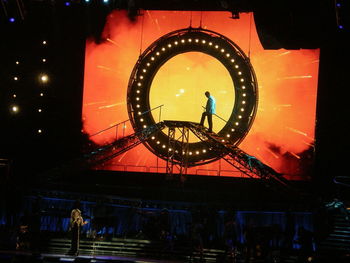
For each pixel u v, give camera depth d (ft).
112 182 94.07
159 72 99.71
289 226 71.87
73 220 69.41
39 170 98.94
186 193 87.25
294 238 78.02
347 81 91.76
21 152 99.45
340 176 84.89
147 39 98.63
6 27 99.40
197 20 97.45
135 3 92.94
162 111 99.66
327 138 91.91
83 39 99.76
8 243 74.43
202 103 99.04
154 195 87.92
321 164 91.71
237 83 94.89
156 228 76.38
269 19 76.28
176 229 83.05
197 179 91.25
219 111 98.27
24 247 73.36
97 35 99.71
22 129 99.71
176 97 99.45
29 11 98.73
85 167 91.76
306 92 93.40
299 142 93.04
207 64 98.68
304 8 74.43
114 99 99.09
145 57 97.50
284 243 71.77
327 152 91.71
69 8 99.45
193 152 94.48
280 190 79.87
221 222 79.66
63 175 91.09
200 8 92.43
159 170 95.91
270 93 94.73
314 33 77.10
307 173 91.97
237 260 69.82
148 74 97.50
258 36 93.76
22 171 98.89
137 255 73.41
